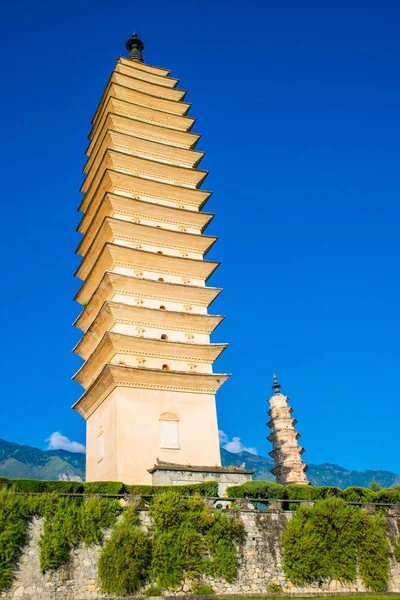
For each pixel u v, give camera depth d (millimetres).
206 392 46438
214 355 47875
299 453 61344
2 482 29406
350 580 32531
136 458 41344
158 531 29875
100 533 28797
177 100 63406
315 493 36125
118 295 47312
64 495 29297
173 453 42812
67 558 27578
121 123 56625
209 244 53312
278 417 63062
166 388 45031
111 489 31641
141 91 61625
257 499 33719
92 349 51375
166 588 28500
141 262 49594
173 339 47688
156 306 48500
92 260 53344
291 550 31875
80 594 26969
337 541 33188
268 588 30547
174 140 59531
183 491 33500
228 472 40156
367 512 36000
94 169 57688
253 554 31297
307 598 30297
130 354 45156
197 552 29797
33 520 27859
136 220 52156
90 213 55562
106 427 44156
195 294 49875
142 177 53281
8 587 25797
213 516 31125
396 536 35594
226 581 29906
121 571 27891
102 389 45281
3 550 26281
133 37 73188
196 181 57500
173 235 51719
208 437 44656
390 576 33906
